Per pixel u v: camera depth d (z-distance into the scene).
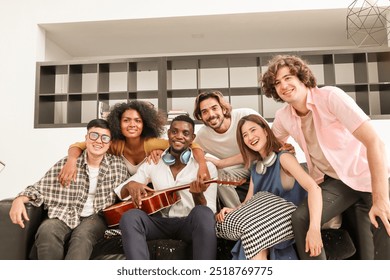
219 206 1.77
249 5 3.49
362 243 1.45
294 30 3.93
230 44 4.29
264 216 1.38
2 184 3.47
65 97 3.81
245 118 1.63
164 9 3.54
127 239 1.38
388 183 1.36
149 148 1.89
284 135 1.78
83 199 1.71
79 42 4.17
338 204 1.42
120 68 3.96
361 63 3.68
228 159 1.88
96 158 1.77
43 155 3.49
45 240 1.48
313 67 4.05
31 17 3.64
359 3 3.38
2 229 1.55
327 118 1.47
